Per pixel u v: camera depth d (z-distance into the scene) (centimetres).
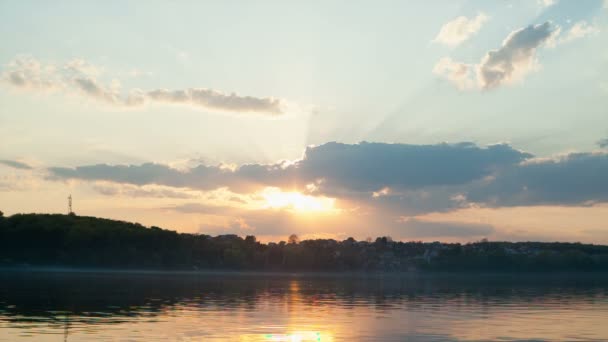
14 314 5853
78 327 4972
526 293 12062
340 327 5369
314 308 7431
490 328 5384
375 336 4812
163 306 7181
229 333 4822
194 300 8356
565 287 15688
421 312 7012
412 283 18438
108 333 4659
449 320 6050
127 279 15738
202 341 4384
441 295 10988
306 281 19088
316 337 4725
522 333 5062
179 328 5038
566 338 4806
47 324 5122
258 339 4547
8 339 4322
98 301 7719
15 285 11231
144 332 4753
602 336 4938
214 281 16362
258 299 8956
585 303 8975
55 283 12406
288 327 5294
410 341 4556
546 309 7675
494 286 16125
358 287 14500
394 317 6331
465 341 4588
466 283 18825
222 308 7112
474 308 7738
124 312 6291
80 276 17150
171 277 18538
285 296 9925
